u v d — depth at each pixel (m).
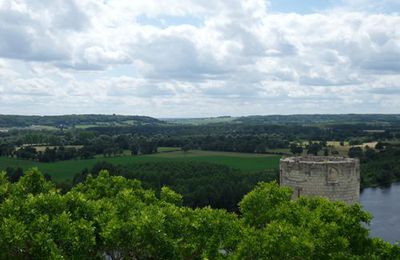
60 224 28.08
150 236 28.77
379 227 105.69
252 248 27.41
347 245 27.56
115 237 29.12
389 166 174.62
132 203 34.50
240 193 121.69
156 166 149.38
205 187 121.88
